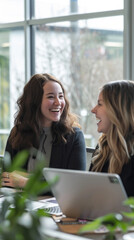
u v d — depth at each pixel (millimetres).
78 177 2273
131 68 4520
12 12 5723
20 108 3650
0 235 1264
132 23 4461
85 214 2393
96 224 1478
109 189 2193
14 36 5770
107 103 2834
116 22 4660
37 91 3559
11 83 5871
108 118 2857
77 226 2312
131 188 2734
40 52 5547
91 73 5000
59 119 3547
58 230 2264
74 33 5129
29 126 3564
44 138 3553
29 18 5582
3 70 5934
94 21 4891
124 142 2787
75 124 3674
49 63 5457
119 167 2783
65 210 2457
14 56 5809
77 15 5031
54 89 3547
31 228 1290
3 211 1472
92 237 2170
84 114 5090
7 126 5961
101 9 4793
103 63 4855
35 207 2635
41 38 5512
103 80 4875
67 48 5230
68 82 5250
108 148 2949
